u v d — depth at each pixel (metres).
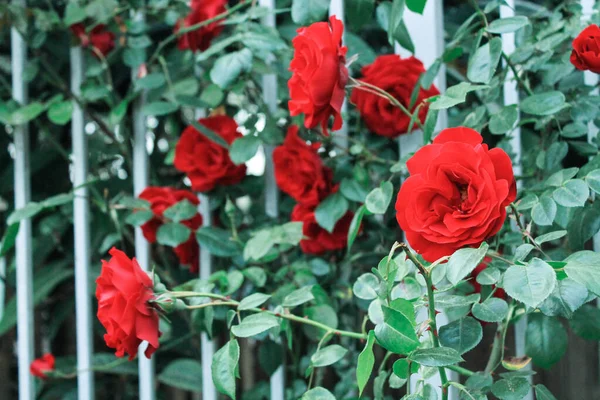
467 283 1.06
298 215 1.26
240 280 1.12
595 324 0.96
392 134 1.21
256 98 1.41
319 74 0.88
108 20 1.48
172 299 0.91
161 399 1.75
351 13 1.19
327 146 1.31
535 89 1.22
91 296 1.63
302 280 1.21
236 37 1.19
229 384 0.84
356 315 1.37
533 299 0.63
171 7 1.42
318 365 0.92
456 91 0.85
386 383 1.39
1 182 1.78
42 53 1.67
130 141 1.62
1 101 1.49
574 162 1.25
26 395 1.50
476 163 0.70
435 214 0.72
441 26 1.21
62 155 1.80
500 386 0.81
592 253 0.68
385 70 1.16
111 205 1.42
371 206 0.97
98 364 1.61
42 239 1.76
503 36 1.21
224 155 1.34
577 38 0.92
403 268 0.83
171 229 1.27
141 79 1.38
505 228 1.04
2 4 1.45
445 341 0.78
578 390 1.74
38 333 1.97
